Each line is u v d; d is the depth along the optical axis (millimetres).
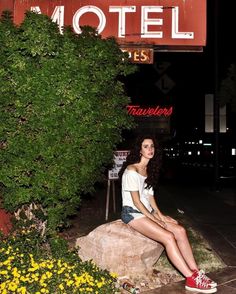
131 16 6980
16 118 4484
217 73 18281
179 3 6973
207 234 8008
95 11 6992
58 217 4914
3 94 4379
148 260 5352
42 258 4422
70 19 6996
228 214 10711
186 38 6957
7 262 4055
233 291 5039
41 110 4340
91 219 8812
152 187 5246
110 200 11883
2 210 5652
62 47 4535
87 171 4672
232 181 23844
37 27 4355
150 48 6949
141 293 4891
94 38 4855
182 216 9742
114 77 4961
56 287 3869
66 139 4539
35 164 4457
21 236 4805
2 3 6258
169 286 5129
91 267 4422
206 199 14297
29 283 3834
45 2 6980
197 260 6188
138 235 5191
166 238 4863
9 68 4402
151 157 5164
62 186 4590
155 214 5281
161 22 6961
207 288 4809
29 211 5227
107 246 5094
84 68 4430
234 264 6156
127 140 8852
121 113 5031
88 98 4504
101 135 4719
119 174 5320
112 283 4332
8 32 4473
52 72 4312
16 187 4629
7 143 4516
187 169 41656
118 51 5059
